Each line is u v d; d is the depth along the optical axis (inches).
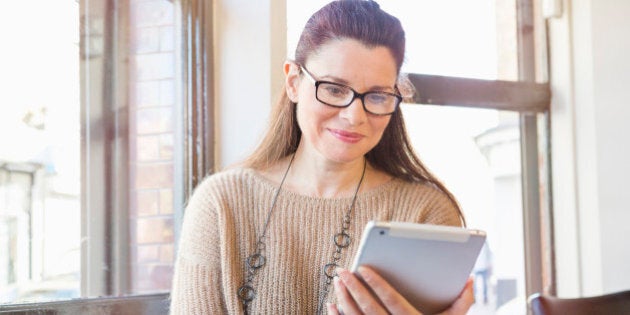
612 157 111.8
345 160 51.5
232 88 88.8
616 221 111.6
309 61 52.3
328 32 51.4
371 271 43.4
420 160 59.5
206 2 88.2
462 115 108.1
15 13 69.4
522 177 116.6
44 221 72.2
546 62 117.0
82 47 76.5
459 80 107.0
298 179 56.5
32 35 71.1
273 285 53.6
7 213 68.5
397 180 57.9
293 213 55.0
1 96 68.0
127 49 81.2
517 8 115.7
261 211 55.4
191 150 86.0
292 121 57.5
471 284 47.3
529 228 117.3
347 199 55.4
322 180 55.8
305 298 53.7
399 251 43.3
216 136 89.0
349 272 44.3
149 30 83.5
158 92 84.0
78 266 75.8
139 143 82.1
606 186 112.0
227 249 53.4
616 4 112.7
